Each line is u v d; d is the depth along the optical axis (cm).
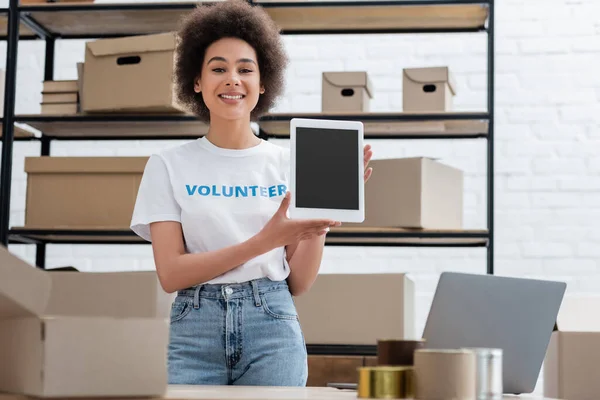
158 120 341
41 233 335
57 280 142
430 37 409
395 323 309
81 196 338
